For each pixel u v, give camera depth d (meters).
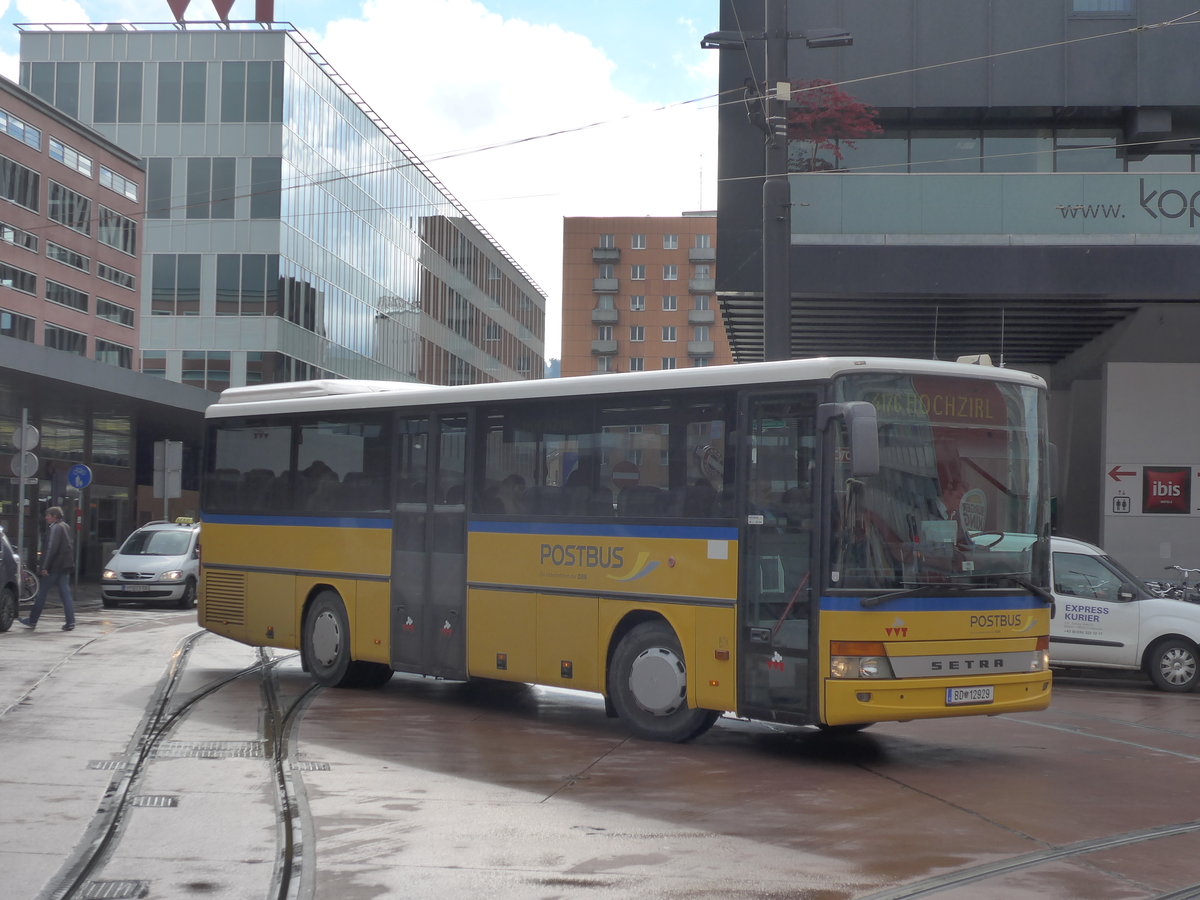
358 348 70.56
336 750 10.84
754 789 9.59
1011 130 24.52
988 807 9.06
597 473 12.23
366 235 71.88
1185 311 23.84
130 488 45.66
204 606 16.80
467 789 9.34
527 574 12.77
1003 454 11.17
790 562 10.68
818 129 24.12
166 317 61.41
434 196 84.50
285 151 61.00
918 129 24.59
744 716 10.91
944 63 23.81
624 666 11.91
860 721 10.32
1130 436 25.06
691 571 11.38
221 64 61.28
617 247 145.75
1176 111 23.84
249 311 60.56
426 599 13.82
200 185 61.31
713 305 144.62
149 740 11.03
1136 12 23.70
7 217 53.41
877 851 7.69
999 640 10.85
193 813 8.37
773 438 10.91
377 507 14.51
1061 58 23.73
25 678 15.02
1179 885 7.00
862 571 10.38
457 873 7.04
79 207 58.19
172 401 37.44
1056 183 22.38
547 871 7.10
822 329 26.88
